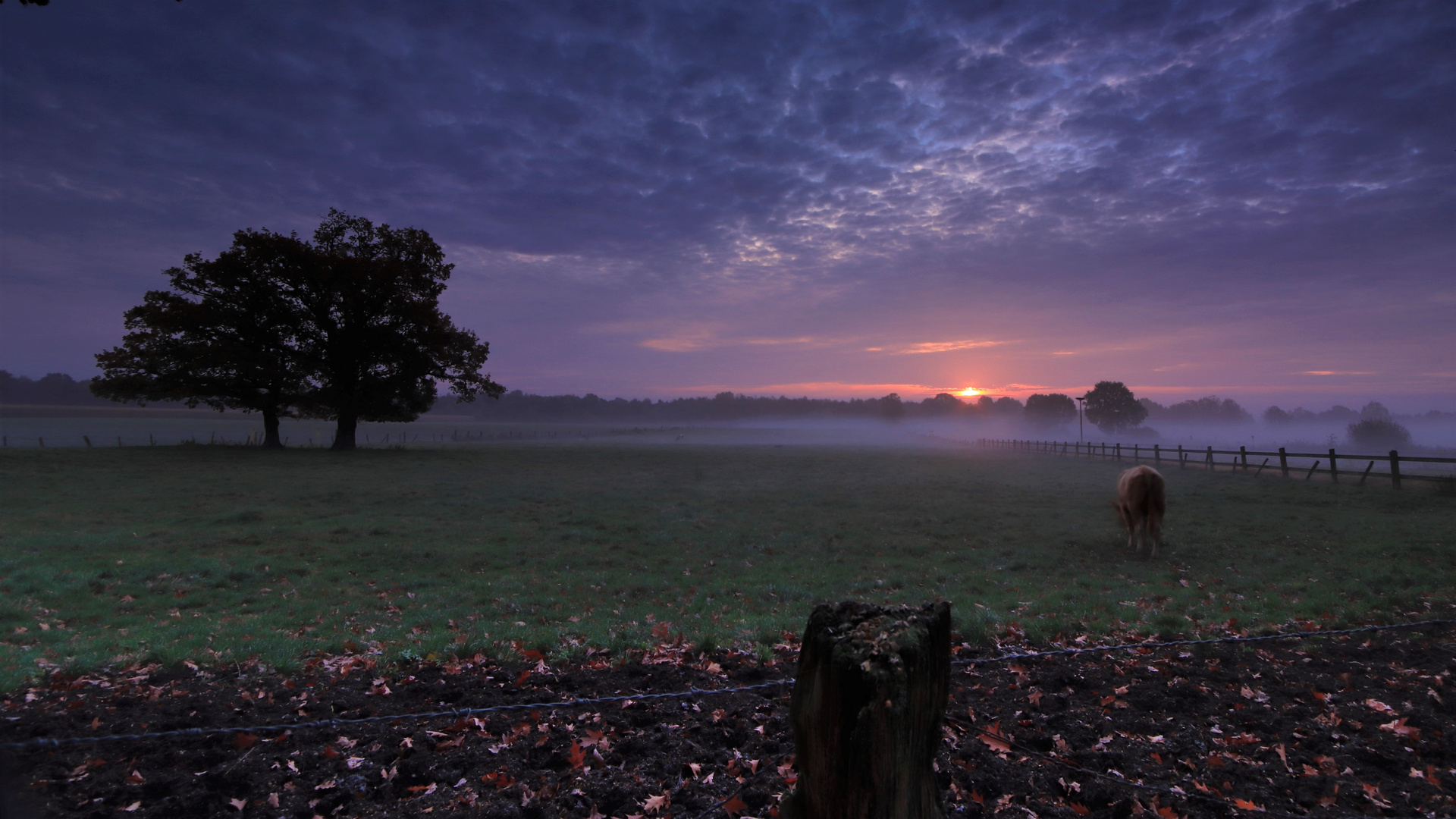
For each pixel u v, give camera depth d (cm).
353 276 3781
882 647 198
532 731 454
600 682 548
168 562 1121
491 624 773
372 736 443
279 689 531
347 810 362
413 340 4047
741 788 377
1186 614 787
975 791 379
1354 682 532
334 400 3959
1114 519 1700
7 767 374
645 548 1380
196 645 647
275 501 1947
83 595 917
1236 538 1337
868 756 193
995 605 859
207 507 1800
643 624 778
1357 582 901
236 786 382
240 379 3759
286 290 3853
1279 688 524
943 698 214
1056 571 1108
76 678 546
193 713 475
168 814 354
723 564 1217
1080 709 493
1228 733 449
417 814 359
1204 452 2981
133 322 3638
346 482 2464
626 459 4103
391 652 633
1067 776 396
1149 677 557
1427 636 648
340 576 1093
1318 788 379
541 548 1369
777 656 628
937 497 2208
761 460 4134
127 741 428
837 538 1491
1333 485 2081
